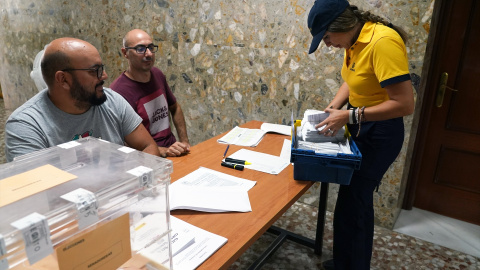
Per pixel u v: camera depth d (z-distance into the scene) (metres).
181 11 2.76
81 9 3.36
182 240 0.91
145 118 2.03
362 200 1.54
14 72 4.59
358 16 1.38
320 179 1.31
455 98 2.32
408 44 1.97
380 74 1.29
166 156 1.62
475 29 2.15
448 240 2.21
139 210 0.69
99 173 0.67
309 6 2.21
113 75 3.36
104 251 0.59
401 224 2.39
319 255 1.98
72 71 1.20
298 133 1.52
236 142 1.82
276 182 1.32
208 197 1.15
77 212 0.54
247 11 2.46
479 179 2.37
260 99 2.61
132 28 3.08
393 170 2.20
